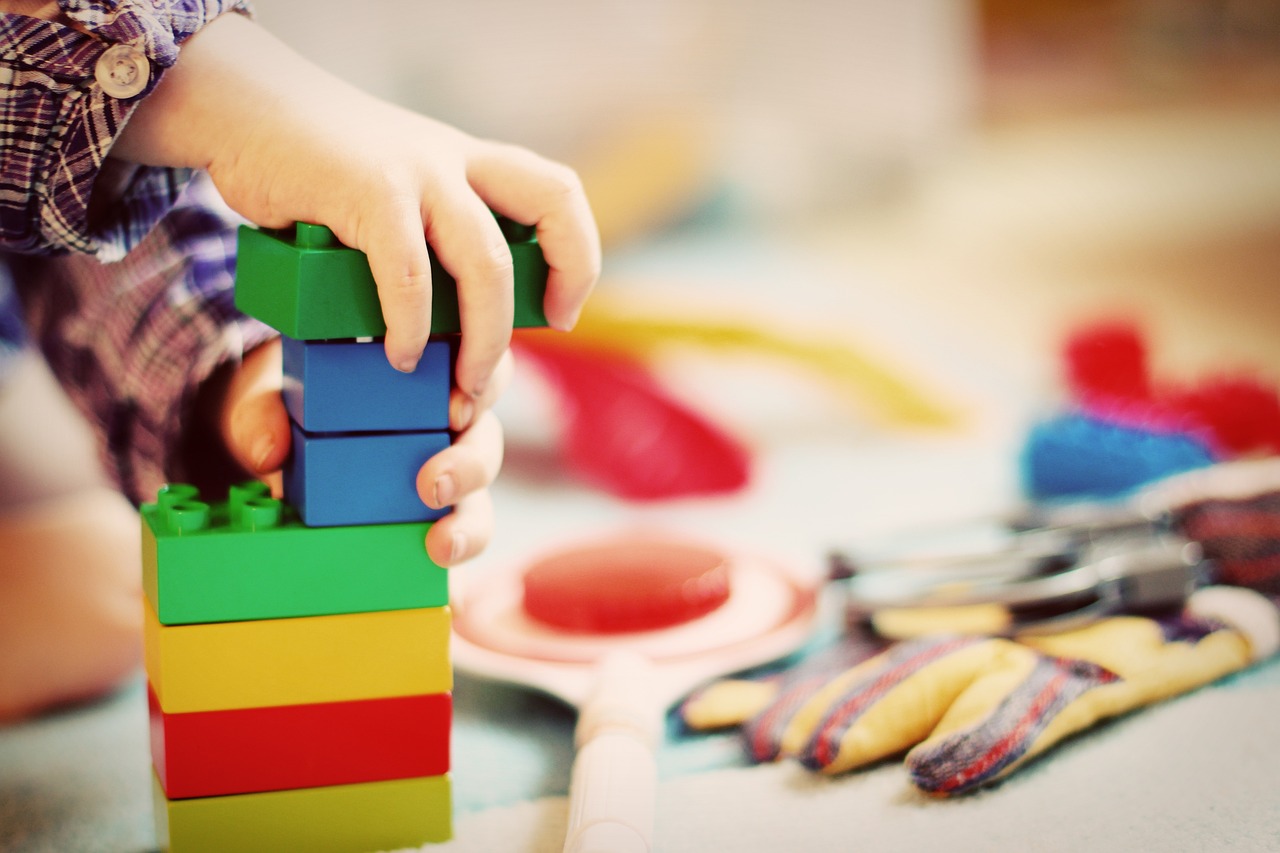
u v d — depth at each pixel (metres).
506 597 0.73
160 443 0.71
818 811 0.62
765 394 1.02
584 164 1.70
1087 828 0.61
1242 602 0.71
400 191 0.58
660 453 0.86
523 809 0.62
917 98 1.92
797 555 0.77
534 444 0.94
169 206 0.68
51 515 0.75
